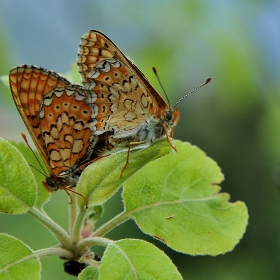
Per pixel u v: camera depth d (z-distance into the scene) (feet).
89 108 1.78
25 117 1.76
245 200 3.88
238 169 3.90
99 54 1.79
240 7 2.03
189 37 2.05
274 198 3.86
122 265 1.72
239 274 3.67
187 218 1.78
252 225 3.88
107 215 2.97
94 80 1.79
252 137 3.73
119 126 1.80
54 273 2.13
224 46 2.04
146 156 1.73
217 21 2.04
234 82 2.06
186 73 2.07
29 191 1.74
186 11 2.04
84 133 1.78
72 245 1.75
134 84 1.80
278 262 3.75
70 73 1.85
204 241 1.78
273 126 2.29
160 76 2.05
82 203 1.74
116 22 2.05
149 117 1.81
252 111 2.27
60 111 1.77
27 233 2.33
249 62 2.04
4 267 1.71
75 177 1.77
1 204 1.74
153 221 1.78
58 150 1.77
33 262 1.72
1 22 1.96
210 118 3.75
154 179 1.78
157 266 1.72
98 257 1.77
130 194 1.78
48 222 1.75
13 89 1.76
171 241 1.77
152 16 2.05
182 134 3.81
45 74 1.77
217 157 3.83
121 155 1.74
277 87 2.06
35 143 1.77
